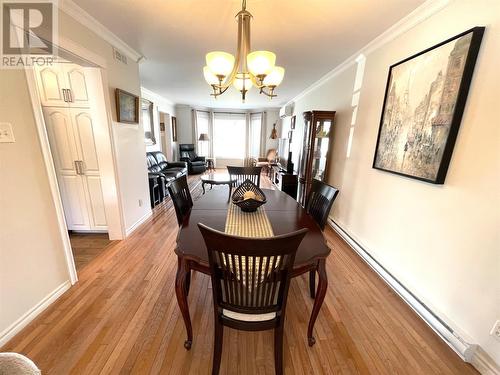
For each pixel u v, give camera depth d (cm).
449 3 152
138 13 187
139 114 307
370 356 135
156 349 135
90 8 180
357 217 271
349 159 292
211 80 170
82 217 279
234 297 109
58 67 228
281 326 111
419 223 176
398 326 157
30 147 150
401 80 190
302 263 114
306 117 358
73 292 181
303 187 374
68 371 121
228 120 828
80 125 247
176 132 761
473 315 133
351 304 177
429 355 137
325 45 243
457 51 139
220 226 154
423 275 171
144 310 165
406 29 190
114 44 240
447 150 147
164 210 390
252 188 226
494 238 123
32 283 153
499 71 121
